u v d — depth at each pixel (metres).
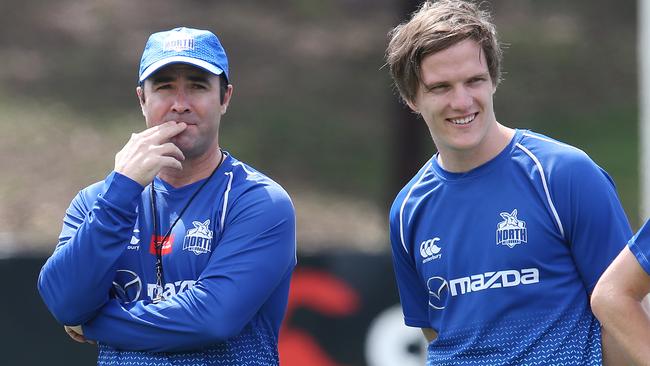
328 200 54.72
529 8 80.56
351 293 24.06
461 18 12.79
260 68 70.94
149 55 13.58
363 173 58.41
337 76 70.25
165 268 13.34
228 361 13.30
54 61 70.50
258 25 77.19
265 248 13.40
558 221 12.77
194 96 13.48
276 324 13.95
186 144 13.47
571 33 76.38
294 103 66.31
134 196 13.09
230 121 63.97
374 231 50.16
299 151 60.62
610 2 80.56
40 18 76.19
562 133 63.50
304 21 78.62
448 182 13.38
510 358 12.89
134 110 63.91
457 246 13.21
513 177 13.03
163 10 77.81
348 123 64.19
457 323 13.30
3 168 55.06
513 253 12.86
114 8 77.75
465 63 12.67
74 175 54.84
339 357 23.97
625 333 11.44
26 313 23.33
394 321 24.06
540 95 67.88
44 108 63.28
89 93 66.00
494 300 12.96
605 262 12.68
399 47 13.18
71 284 12.96
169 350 13.09
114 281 13.49
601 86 69.06
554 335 12.78
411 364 23.95
